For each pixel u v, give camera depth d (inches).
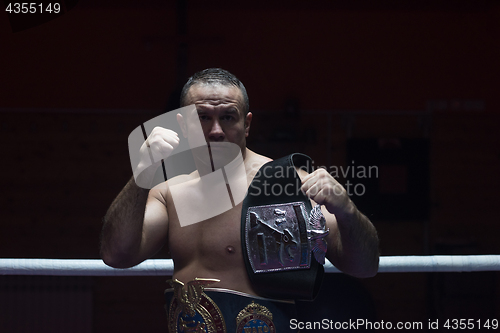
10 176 194.2
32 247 195.0
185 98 36.9
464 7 190.7
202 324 33.9
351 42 192.7
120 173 195.6
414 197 195.0
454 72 193.6
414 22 192.2
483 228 198.7
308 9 191.6
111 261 36.9
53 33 188.2
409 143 194.1
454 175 198.1
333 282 93.3
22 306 191.8
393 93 194.5
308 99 193.5
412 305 197.2
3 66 188.1
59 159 195.0
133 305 197.2
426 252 198.5
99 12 188.1
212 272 35.3
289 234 34.2
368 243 34.9
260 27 190.9
